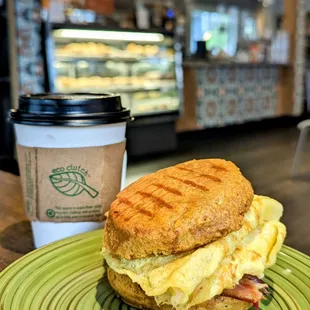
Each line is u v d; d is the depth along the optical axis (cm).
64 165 83
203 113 558
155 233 58
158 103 452
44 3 386
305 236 103
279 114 685
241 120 613
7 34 391
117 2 567
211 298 59
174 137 458
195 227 58
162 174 74
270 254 67
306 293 65
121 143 89
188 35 659
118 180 90
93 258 76
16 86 396
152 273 59
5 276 67
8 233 94
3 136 405
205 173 69
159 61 449
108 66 418
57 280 68
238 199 62
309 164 278
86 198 86
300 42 680
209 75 554
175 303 56
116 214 65
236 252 64
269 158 343
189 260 58
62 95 91
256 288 63
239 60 636
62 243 80
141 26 472
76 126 80
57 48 381
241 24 735
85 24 380
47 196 85
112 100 87
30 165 84
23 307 60
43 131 82
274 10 742
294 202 153
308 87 724
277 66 654
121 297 65
